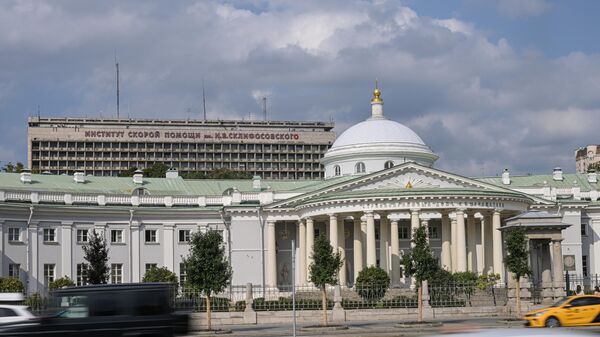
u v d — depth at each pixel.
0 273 100.88
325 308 70.50
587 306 55.84
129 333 36.75
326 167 124.62
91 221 109.38
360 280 91.81
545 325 55.97
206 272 70.38
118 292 37.22
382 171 104.00
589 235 121.06
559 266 79.38
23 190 104.75
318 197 103.25
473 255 101.75
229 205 111.62
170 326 37.19
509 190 103.81
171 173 122.50
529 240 79.88
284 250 112.88
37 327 36.59
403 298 79.62
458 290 79.06
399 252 105.81
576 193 122.75
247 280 110.38
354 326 68.06
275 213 110.50
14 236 103.25
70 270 107.25
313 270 71.44
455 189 97.88
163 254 112.69
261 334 62.03
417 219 97.06
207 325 70.81
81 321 36.72
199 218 114.25
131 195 112.56
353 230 108.94
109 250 109.31
